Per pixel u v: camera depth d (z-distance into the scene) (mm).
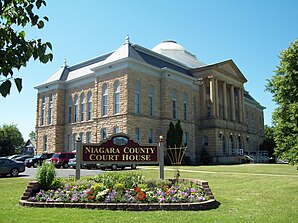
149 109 42594
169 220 8547
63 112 50844
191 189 11750
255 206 11016
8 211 9797
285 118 14117
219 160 49781
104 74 42531
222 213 9734
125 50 42750
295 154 13484
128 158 14031
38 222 8273
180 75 47188
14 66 4297
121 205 10203
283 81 14117
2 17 4680
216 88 54031
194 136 48875
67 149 49312
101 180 13250
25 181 19797
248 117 73688
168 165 39312
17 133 81750
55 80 50938
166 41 70250
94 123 43281
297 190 15070
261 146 70688
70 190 11906
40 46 4418
